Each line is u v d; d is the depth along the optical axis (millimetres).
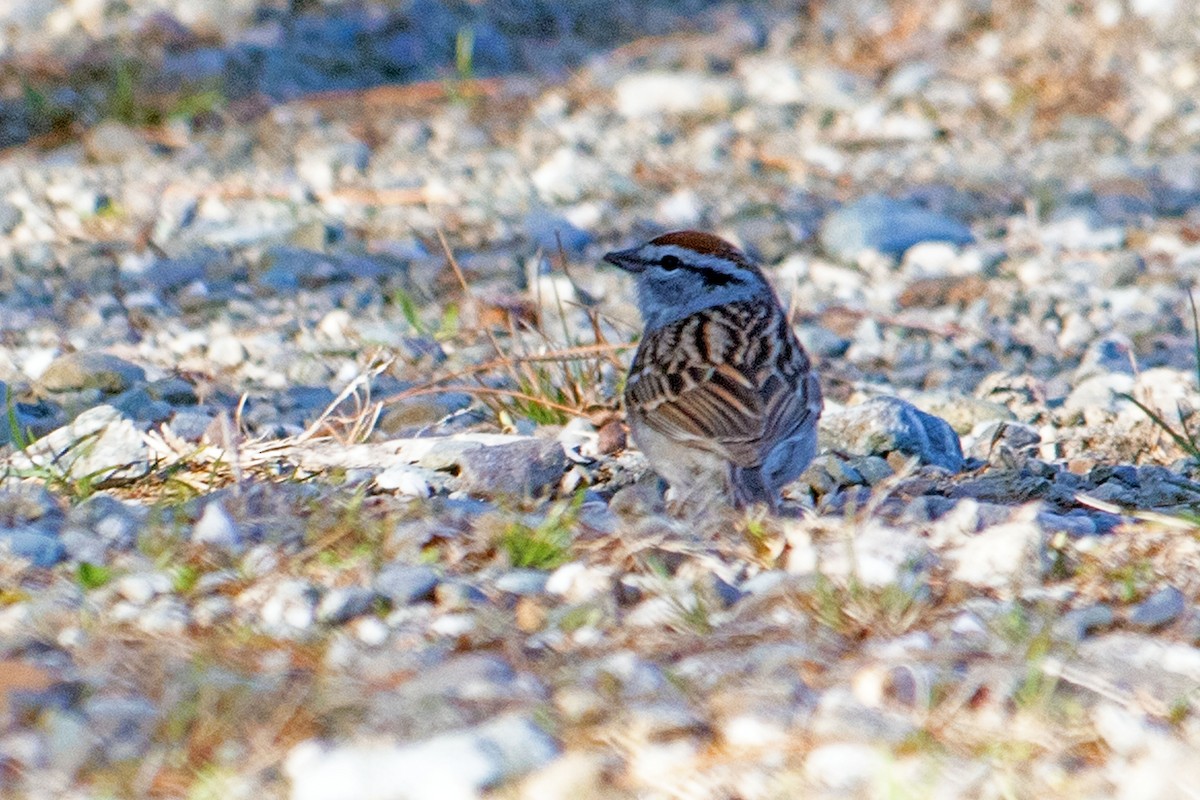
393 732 6738
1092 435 11562
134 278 15297
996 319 14922
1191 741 6633
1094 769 6523
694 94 20734
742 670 7234
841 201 17969
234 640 7559
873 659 7262
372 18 22719
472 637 7625
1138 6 23000
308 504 9117
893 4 23844
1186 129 20047
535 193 18016
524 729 6594
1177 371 13453
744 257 10844
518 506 9383
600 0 24297
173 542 8500
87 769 6484
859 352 14156
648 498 9516
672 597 7832
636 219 17344
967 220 17484
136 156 18625
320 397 12586
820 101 20906
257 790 6359
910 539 8492
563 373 12047
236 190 17734
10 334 13922
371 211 17344
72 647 7422
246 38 21984
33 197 17344
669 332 9945
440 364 13430
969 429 12188
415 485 9734
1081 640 7613
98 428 10703
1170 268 16094
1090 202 17844
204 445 10461
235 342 13656
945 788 6285
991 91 21203
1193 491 10000
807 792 6344
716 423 9133
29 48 21609
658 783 6449
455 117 20266
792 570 8336
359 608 7902
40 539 8516
